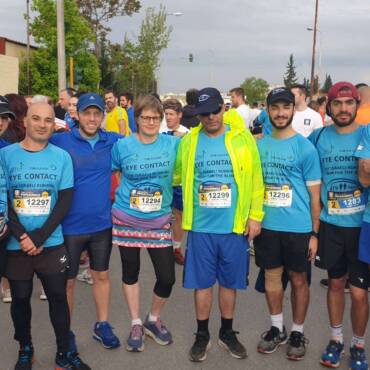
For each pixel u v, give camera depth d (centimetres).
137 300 392
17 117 456
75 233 363
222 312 378
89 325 429
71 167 342
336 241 350
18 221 324
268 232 361
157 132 363
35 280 537
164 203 374
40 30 2806
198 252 363
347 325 430
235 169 348
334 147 343
